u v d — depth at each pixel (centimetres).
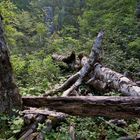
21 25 1614
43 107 525
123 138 492
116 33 1309
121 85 641
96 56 811
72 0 3866
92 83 771
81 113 496
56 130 502
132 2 1490
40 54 1237
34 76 870
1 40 499
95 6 1753
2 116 504
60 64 1027
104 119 578
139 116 458
